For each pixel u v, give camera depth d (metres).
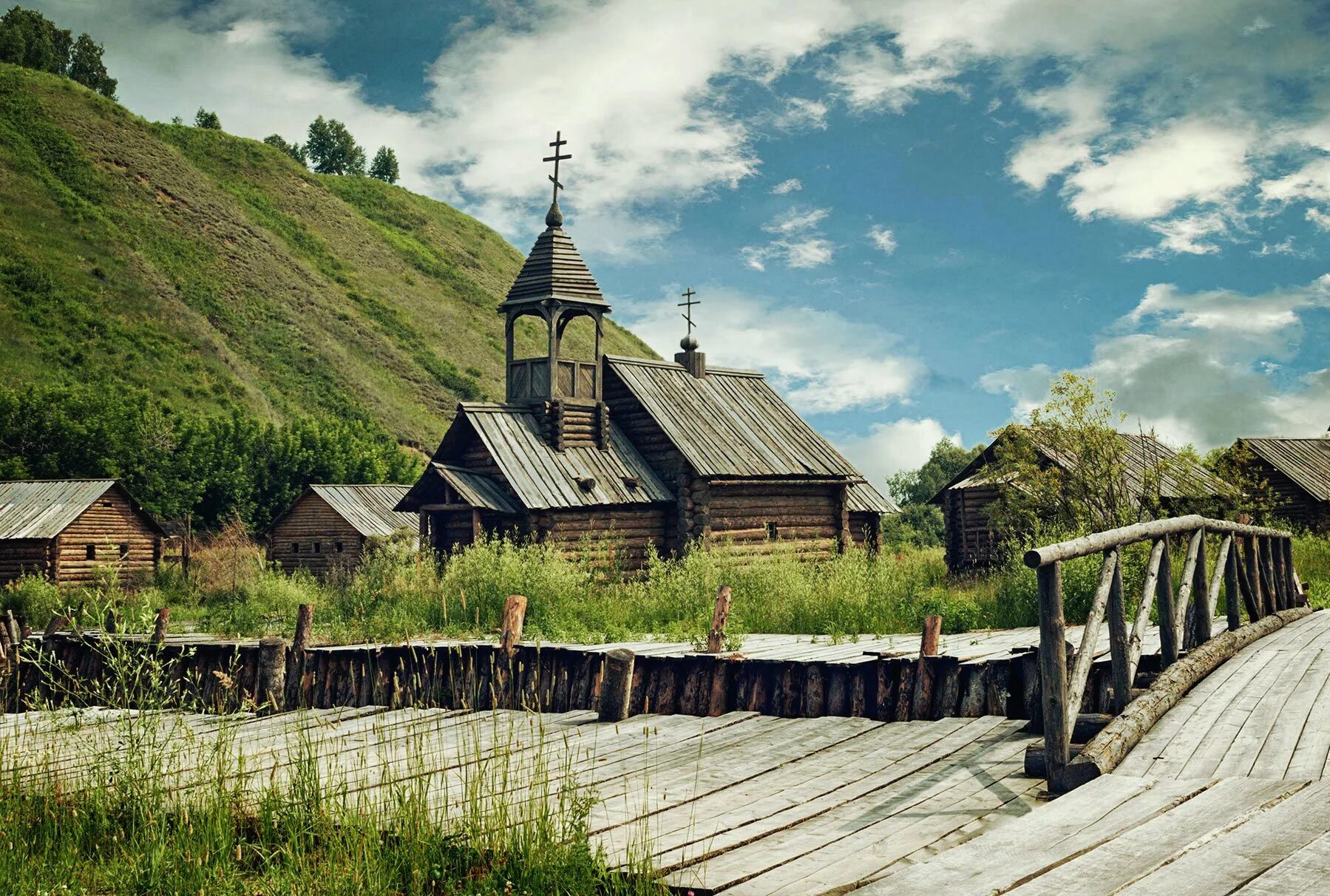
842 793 7.75
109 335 74.62
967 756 8.58
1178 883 4.54
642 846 6.56
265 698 13.76
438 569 24.11
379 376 95.12
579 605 18.95
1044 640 7.25
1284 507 38.12
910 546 51.94
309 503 41.94
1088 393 21.61
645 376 33.41
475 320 118.50
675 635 15.62
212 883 6.77
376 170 198.25
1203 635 10.01
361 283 112.88
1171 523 9.45
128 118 111.38
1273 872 4.51
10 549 36.09
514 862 6.36
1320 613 13.05
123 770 8.46
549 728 11.02
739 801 7.70
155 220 97.44
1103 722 7.77
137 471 52.50
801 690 11.00
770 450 32.97
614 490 29.61
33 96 103.69
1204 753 6.89
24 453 52.38
